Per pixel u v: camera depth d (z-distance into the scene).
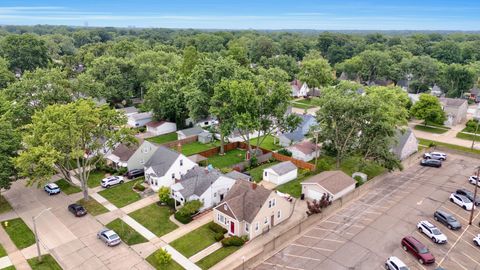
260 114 60.56
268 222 40.56
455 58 159.00
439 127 84.31
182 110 77.88
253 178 54.69
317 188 46.94
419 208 45.12
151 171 51.09
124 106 96.81
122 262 34.97
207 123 83.44
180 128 81.06
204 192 44.62
